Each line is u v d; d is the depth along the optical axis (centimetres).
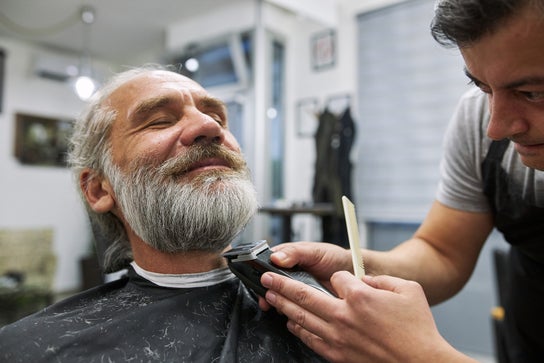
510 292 116
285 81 372
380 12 321
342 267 86
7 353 71
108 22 364
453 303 300
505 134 53
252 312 83
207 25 346
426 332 57
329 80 359
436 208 103
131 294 87
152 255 89
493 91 50
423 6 300
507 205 90
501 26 43
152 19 356
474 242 100
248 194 86
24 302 346
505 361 150
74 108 475
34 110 443
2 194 421
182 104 90
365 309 57
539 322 106
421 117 302
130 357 69
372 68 325
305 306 64
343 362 61
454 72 287
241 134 334
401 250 98
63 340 71
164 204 81
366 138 329
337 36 354
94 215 103
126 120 89
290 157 378
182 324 76
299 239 356
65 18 357
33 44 432
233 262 78
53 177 459
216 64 350
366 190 328
